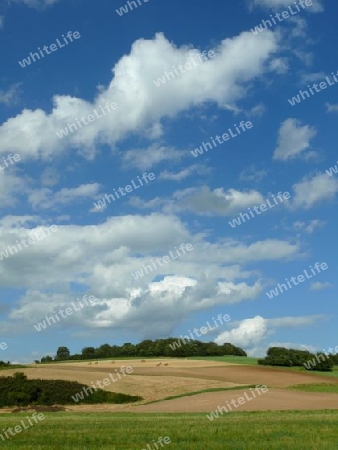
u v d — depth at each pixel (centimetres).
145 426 3459
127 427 3397
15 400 7000
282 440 2755
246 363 12431
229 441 2742
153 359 13200
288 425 3444
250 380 8988
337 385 8594
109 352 15800
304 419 3912
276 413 4719
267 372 10156
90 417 4591
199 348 15212
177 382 8212
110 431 3158
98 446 2586
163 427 3369
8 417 4853
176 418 4269
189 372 9844
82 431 3177
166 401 6662
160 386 7881
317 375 10106
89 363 11669
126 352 15650
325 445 2583
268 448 2505
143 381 8238
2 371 8681
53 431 3189
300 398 6475
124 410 5909
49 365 10819
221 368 10638
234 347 15462
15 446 2573
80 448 2503
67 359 15875
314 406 5688
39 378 8012
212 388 7675
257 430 3153
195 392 7306
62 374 8606
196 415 4712
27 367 9938
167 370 10088
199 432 3070
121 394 7300
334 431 3111
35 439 2817
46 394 7238
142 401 7006
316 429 3206
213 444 2628
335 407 5612
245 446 2567
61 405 6931
